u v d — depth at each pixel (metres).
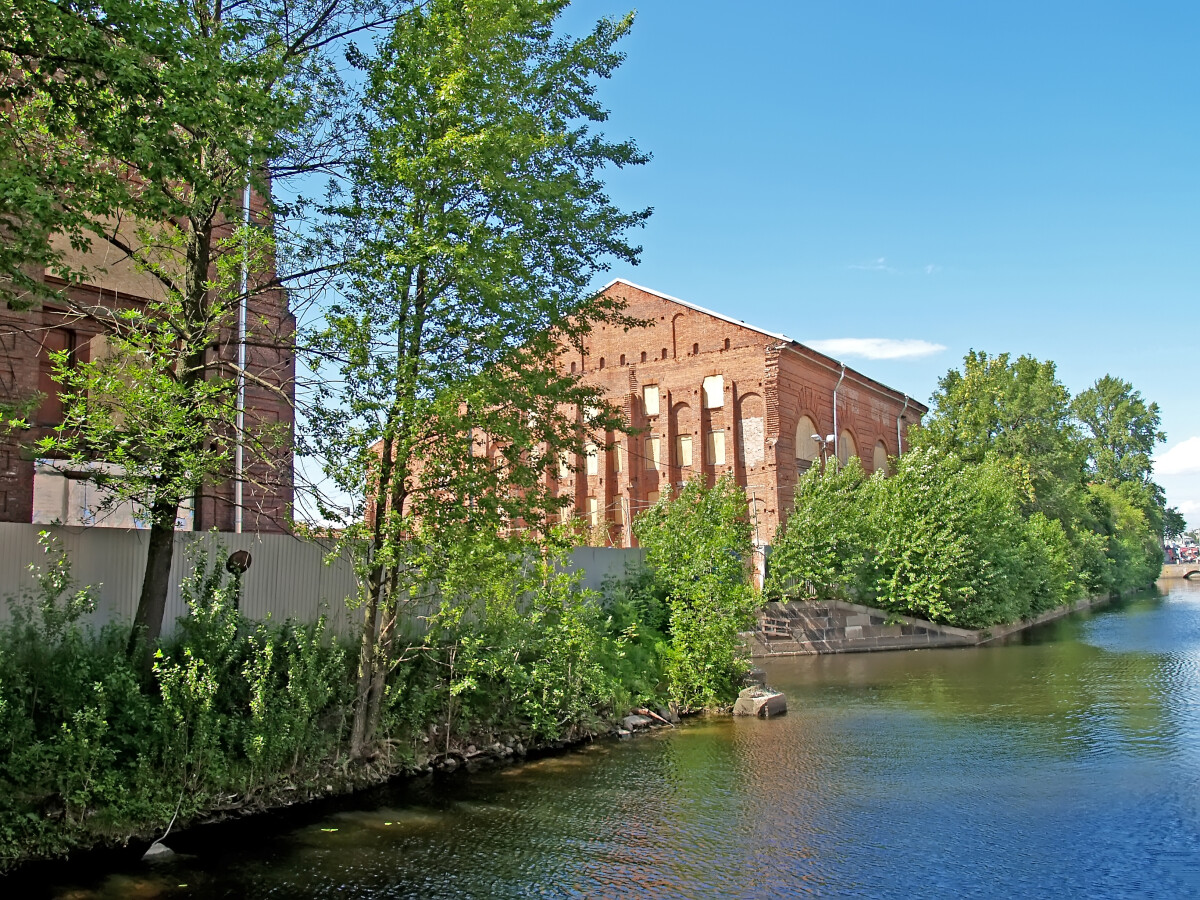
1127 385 94.81
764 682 21.02
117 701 9.93
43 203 8.41
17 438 14.01
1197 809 11.03
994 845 9.73
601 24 14.98
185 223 14.48
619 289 42.59
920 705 19.53
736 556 21.38
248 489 16.11
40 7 8.43
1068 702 19.33
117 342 11.18
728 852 9.55
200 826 10.24
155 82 8.81
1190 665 25.38
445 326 13.20
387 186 12.77
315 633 12.24
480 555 13.29
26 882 8.49
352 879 8.74
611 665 17.92
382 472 12.59
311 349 12.31
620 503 40.66
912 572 34.31
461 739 14.07
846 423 44.59
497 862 9.24
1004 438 50.84
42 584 10.09
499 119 13.00
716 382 39.66
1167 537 104.69
